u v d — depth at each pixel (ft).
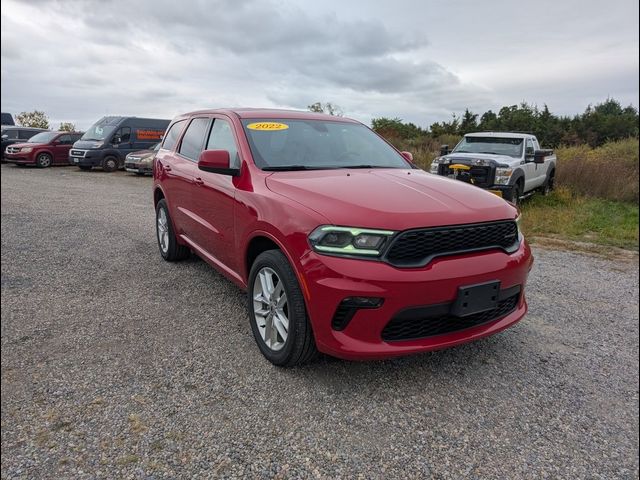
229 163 12.46
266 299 10.74
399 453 8.01
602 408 9.46
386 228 8.82
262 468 7.59
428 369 10.71
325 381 10.10
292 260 9.53
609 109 164.14
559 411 9.30
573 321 13.83
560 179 42.42
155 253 20.18
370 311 8.80
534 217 31.22
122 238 23.03
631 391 10.09
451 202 9.96
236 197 11.92
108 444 8.12
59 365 10.73
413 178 11.75
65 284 16.12
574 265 20.34
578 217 31.65
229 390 9.72
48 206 32.89
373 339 9.02
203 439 8.26
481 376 10.48
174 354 11.24
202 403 9.29
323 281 8.93
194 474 7.45
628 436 8.63
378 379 10.23
